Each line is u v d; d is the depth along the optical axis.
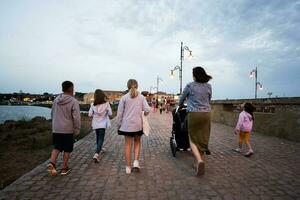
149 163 6.43
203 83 5.68
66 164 5.43
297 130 9.51
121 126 5.62
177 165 6.24
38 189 4.56
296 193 4.43
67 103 5.29
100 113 6.82
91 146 8.65
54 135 5.32
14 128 16.78
